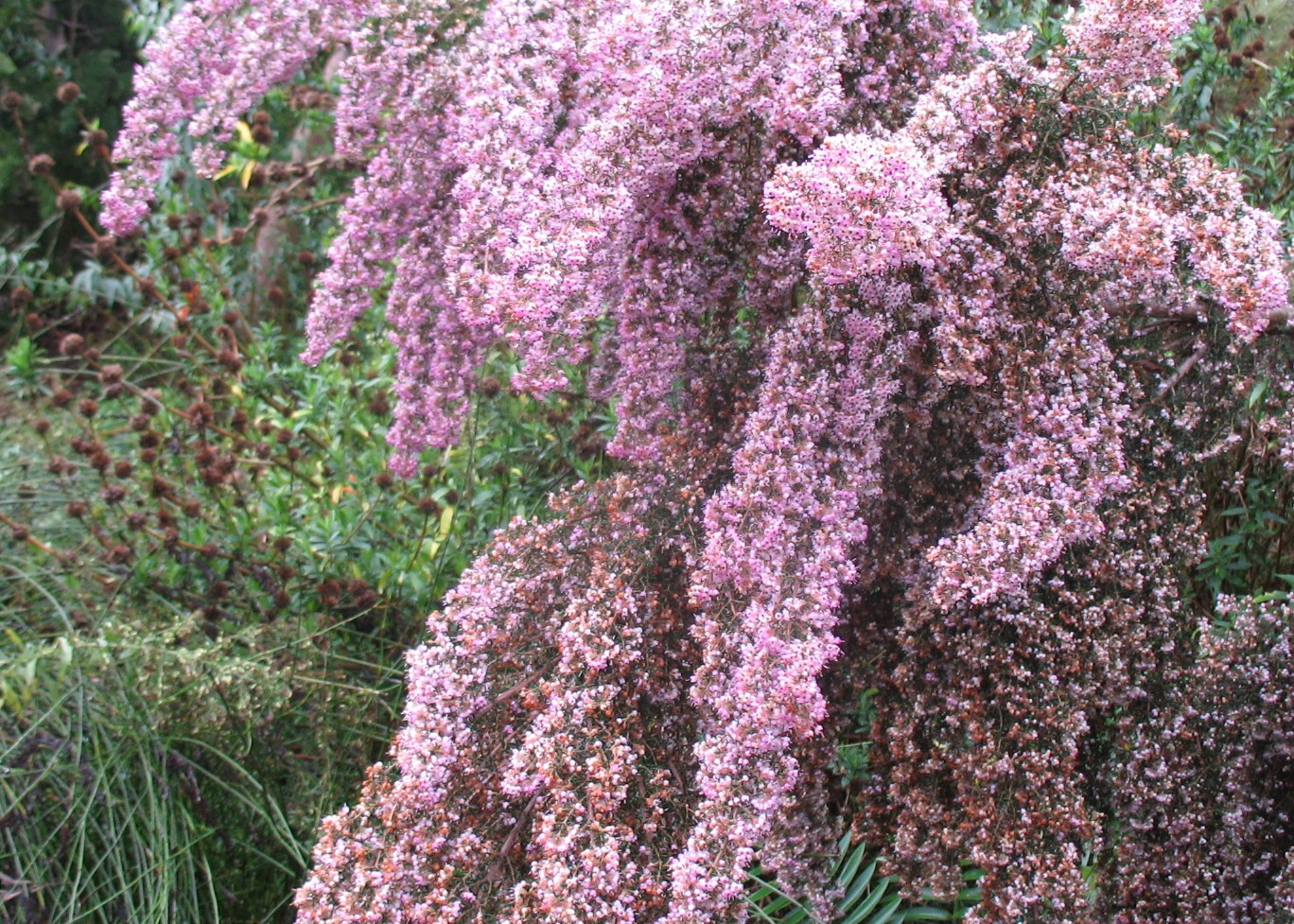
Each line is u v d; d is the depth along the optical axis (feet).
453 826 6.66
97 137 12.57
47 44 20.97
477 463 11.07
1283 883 6.41
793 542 6.28
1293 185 10.12
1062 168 6.89
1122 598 7.00
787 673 5.88
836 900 7.85
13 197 20.56
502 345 10.66
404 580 10.08
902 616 7.31
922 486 7.38
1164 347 7.79
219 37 8.10
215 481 10.53
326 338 8.86
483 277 6.61
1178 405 7.41
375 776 6.89
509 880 6.64
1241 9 10.87
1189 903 6.68
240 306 15.60
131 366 16.39
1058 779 6.58
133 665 9.45
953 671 7.09
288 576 10.17
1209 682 6.98
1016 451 6.69
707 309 7.55
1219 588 9.38
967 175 6.72
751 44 6.50
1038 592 7.07
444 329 8.46
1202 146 10.16
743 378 7.66
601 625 6.71
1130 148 6.97
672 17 6.30
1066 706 6.76
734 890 5.77
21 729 9.38
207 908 8.86
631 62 6.43
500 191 6.82
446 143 8.07
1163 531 7.27
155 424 13.21
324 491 11.37
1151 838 7.01
